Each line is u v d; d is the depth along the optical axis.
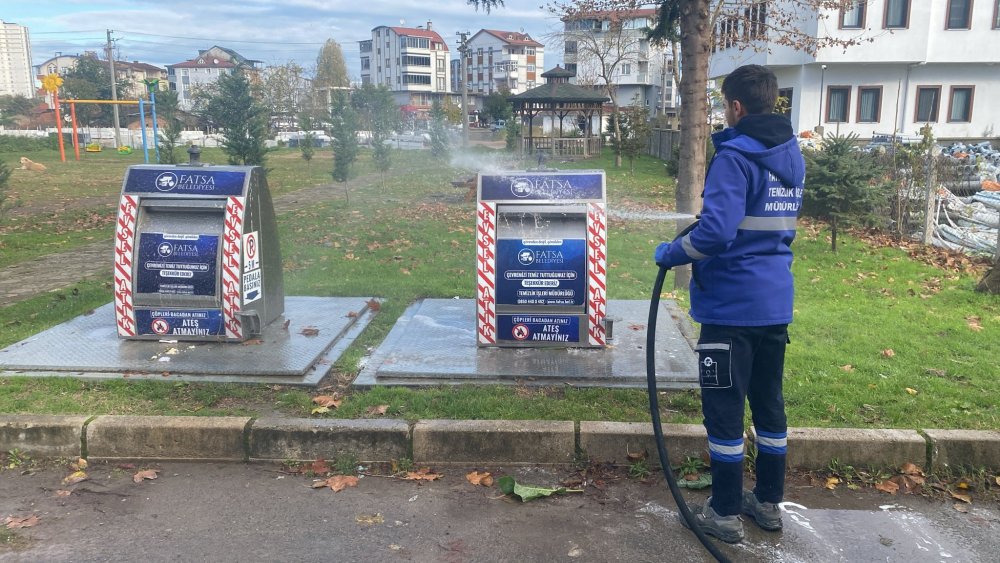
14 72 156.38
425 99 109.81
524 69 105.38
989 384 4.90
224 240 5.55
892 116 26.44
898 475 3.90
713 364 3.27
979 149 21.05
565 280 5.40
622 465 4.04
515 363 5.16
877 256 9.87
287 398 4.62
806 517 3.55
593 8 20.53
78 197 19.23
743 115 3.30
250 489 3.82
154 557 3.20
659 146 33.56
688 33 7.43
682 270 7.75
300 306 6.79
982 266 9.33
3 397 4.62
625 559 3.20
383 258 9.62
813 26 24.94
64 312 6.74
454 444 4.07
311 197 18.39
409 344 5.62
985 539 3.36
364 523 3.49
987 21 25.16
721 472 3.30
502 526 3.47
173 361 5.20
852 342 5.86
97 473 4.00
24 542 3.31
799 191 3.32
